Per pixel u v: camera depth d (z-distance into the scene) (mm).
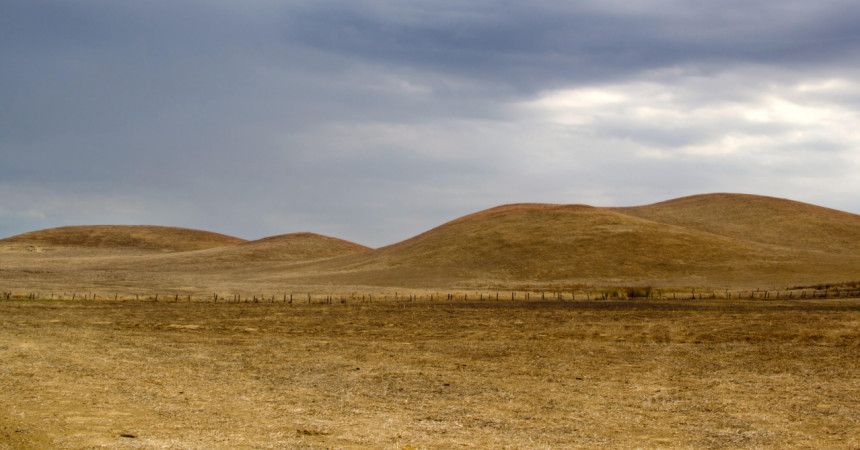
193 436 12156
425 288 78375
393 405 15914
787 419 14609
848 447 12227
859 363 22703
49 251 171875
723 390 18141
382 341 30016
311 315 44656
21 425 12477
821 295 60219
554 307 50594
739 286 71500
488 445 12008
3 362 20750
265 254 152125
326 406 15633
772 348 26719
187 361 22891
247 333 33375
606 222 109562
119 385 17625
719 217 126875
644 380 19828
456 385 18844
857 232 110625
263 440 11992
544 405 16094
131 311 47000
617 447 12070
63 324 36281
